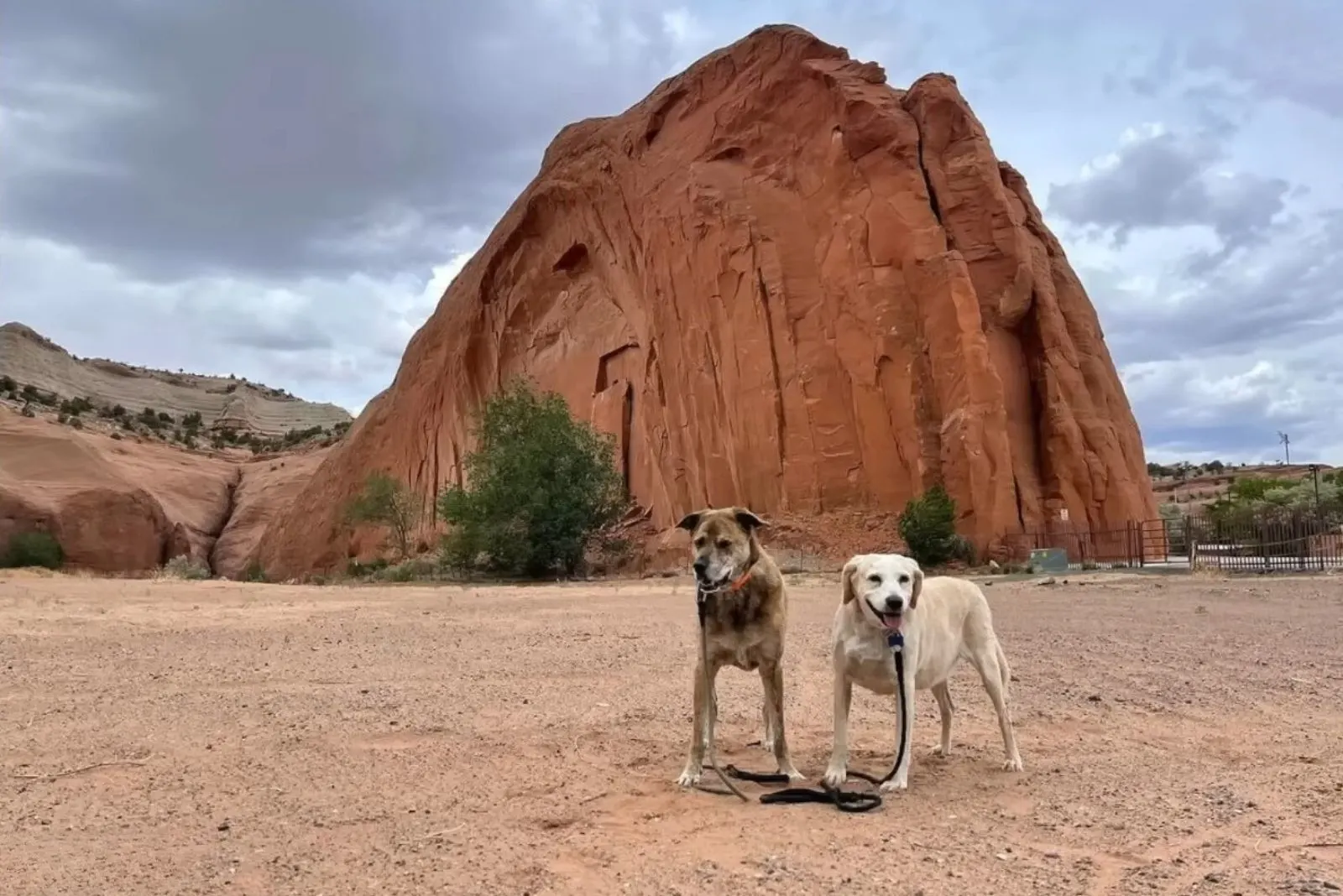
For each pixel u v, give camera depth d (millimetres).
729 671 10969
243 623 17250
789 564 38281
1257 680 9742
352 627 16531
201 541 104500
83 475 90750
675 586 31531
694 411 49562
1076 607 18578
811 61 49562
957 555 37250
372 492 68500
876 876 4246
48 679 10336
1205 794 5570
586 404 60406
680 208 52406
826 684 10133
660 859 4520
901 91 48812
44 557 74125
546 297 69062
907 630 5750
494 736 7430
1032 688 9586
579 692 9539
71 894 4117
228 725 7832
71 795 5719
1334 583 22984
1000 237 43219
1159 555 39719
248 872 4379
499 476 45344
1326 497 58469
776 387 45469
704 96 56438
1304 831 4820
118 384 187000
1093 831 4902
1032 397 43344
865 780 6078
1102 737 7316
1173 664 10875
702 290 50000
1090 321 46750
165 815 5312
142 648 13312
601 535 47562
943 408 40344
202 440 157250
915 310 42000
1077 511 41250
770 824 5113
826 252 45625
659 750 6984
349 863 4480
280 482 112875
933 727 7855
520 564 45125
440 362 79500
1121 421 45781
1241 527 31625
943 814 5293
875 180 44594
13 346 167375
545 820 5180
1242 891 3982
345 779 6117
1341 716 7875
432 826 5070
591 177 63125
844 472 42750
